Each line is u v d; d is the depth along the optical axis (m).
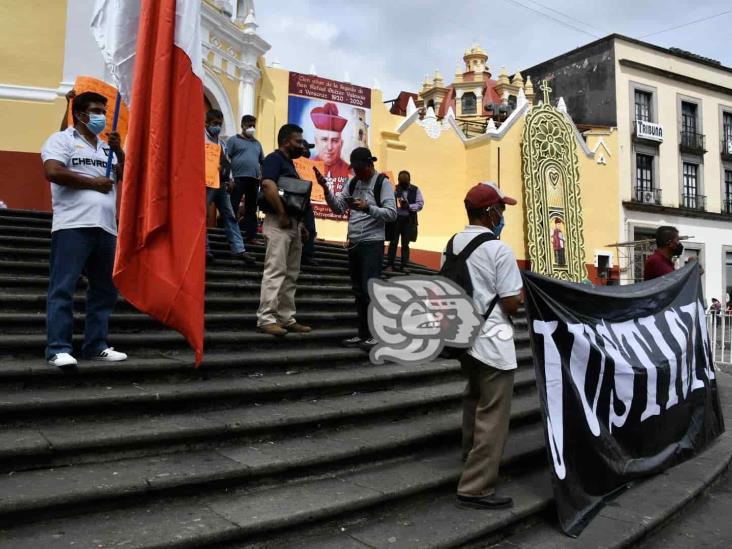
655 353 5.12
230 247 7.88
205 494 3.21
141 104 4.11
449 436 4.36
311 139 15.98
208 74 12.91
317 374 4.98
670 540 3.94
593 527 3.74
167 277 4.01
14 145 10.27
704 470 5.03
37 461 3.14
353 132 16.75
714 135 27.91
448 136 19.38
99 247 4.27
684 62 27.19
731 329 10.92
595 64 26.08
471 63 34.69
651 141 25.52
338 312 7.07
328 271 8.73
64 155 4.16
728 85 28.47
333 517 3.21
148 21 4.14
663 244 6.39
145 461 3.36
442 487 3.74
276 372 4.91
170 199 4.08
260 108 15.02
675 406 5.28
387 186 5.61
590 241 22.69
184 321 4.00
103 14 4.44
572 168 21.61
